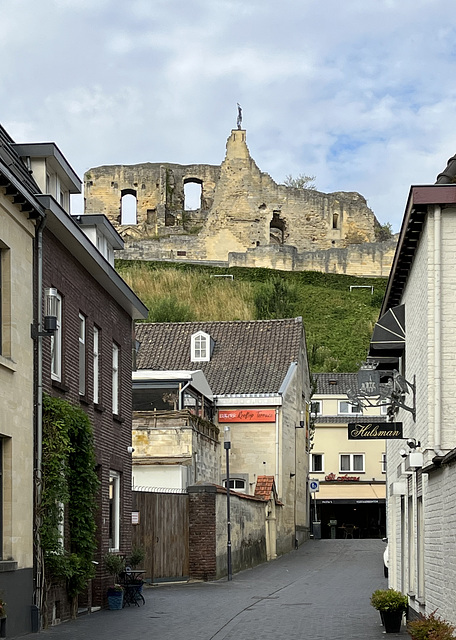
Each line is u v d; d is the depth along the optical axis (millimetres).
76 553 19922
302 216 106812
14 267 16859
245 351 47938
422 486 16812
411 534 19203
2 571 15617
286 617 19875
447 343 15453
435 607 15133
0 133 19203
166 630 17469
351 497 59719
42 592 17594
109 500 23828
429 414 15391
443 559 14156
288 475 45281
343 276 95375
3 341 16531
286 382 45219
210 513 30656
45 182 20500
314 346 76562
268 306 85875
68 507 19781
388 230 113188
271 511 40844
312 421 55875
